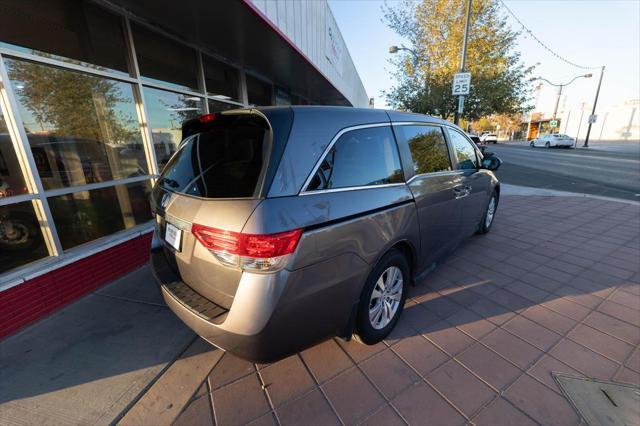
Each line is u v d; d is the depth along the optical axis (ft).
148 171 13.53
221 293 5.44
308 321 5.63
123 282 10.91
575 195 25.29
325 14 29.14
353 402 6.06
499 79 37.99
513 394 6.16
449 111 40.57
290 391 6.35
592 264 12.00
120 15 11.84
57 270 9.28
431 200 8.69
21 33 9.02
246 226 4.95
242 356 5.43
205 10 11.53
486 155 15.08
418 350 7.44
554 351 7.35
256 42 15.42
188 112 16.01
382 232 6.85
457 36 39.58
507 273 11.34
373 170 7.04
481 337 7.88
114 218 11.95
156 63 13.84
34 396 6.35
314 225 5.46
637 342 7.62
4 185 8.68
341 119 6.57
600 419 5.60
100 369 7.03
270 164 5.31
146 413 5.94
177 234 6.19
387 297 7.72
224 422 5.72
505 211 20.35
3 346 7.81
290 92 31.07
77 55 10.61
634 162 51.42
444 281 10.78
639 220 17.76
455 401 6.04
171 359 7.29
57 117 10.07
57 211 9.81
